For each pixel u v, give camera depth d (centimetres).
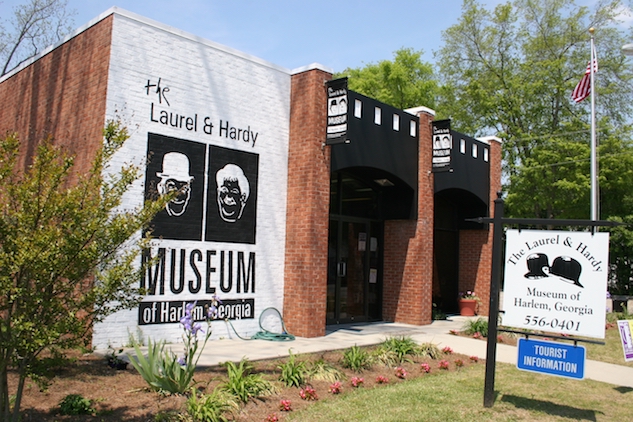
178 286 982
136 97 948
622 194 2683
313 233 1129
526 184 2548
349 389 738
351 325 1339
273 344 1005
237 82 1102
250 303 1096
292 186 1167
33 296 459
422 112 1441
